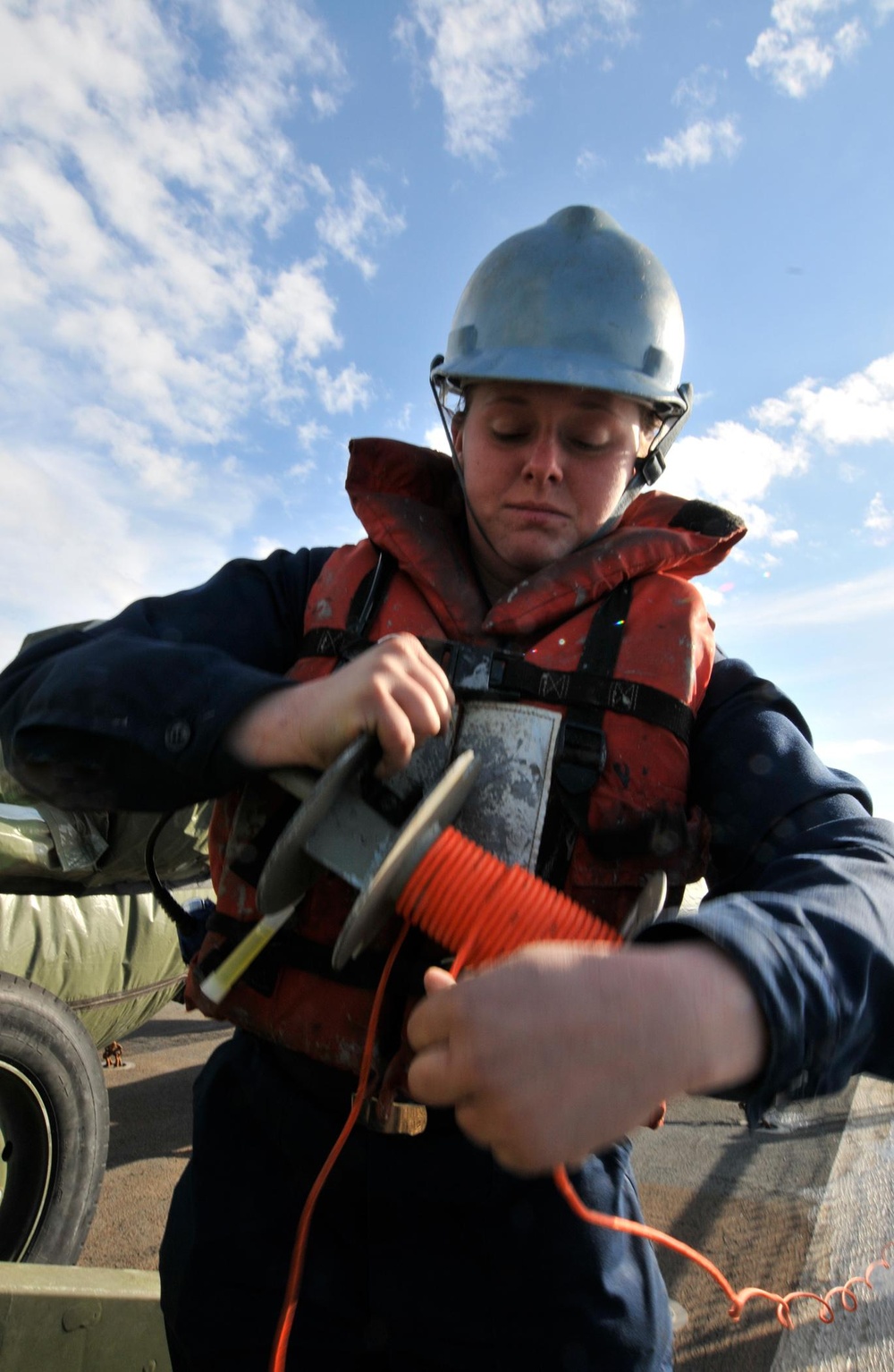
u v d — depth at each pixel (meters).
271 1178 1.24
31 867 2.90
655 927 0.71
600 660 1.19
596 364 1.28
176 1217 1.31
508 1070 0.58
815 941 0.71
